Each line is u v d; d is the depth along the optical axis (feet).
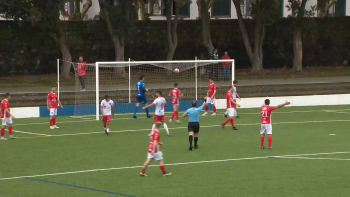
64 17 443.32
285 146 196.85
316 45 489.26
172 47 411.75
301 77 419.13
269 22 421.59
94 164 163.63
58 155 178.91
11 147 194.49
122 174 149.28
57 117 289.53
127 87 341.41
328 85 366.43
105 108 223.10
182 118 282.97
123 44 395.55
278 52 476.13
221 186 134.92
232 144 201.16
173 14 498.28
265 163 164.86
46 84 359.46
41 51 405.59
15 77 388.57
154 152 144.77
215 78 368.68
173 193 127.95
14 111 281.95
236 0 426.10
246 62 475.31
